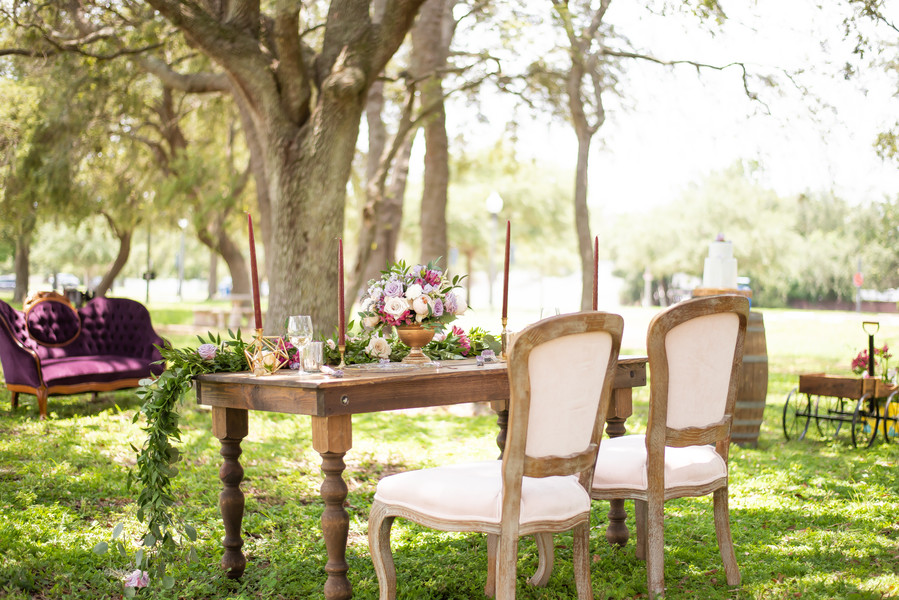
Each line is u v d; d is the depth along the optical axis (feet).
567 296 180.34
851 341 59.31
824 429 25.58
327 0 41.93
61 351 26.50
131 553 12.69
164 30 33.40
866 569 12.14
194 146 57.62
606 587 11.57
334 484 10.08
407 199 102.94
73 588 11.27
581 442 9.76
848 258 131.34
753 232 116.37
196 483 17.39
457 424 26.43
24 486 16.20
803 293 139.23
